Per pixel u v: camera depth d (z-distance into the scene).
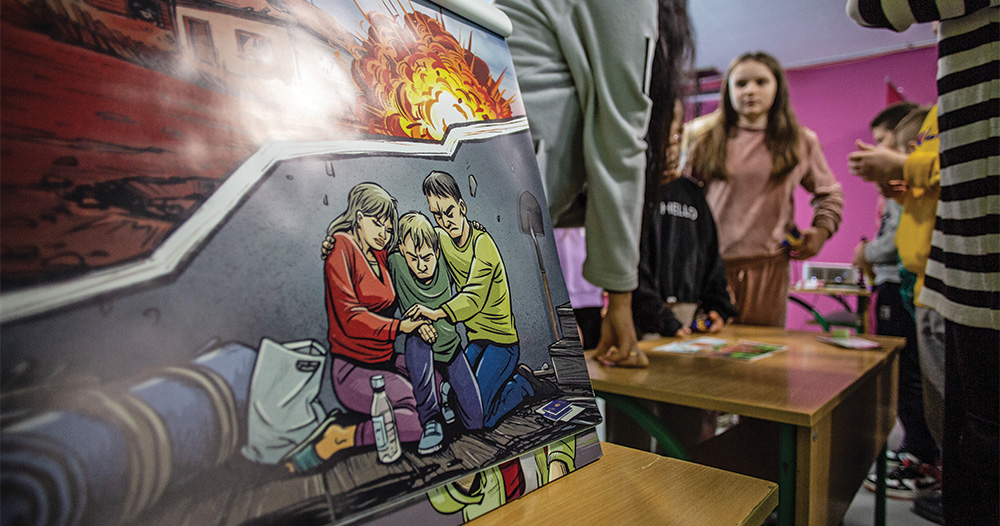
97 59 0.30
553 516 0.39
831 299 4.87
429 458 0.37
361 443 0.35
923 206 1.53
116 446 0.26
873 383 1.21
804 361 1.13
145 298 0.29
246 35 0.37
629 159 0.89
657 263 1.61
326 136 0.39
